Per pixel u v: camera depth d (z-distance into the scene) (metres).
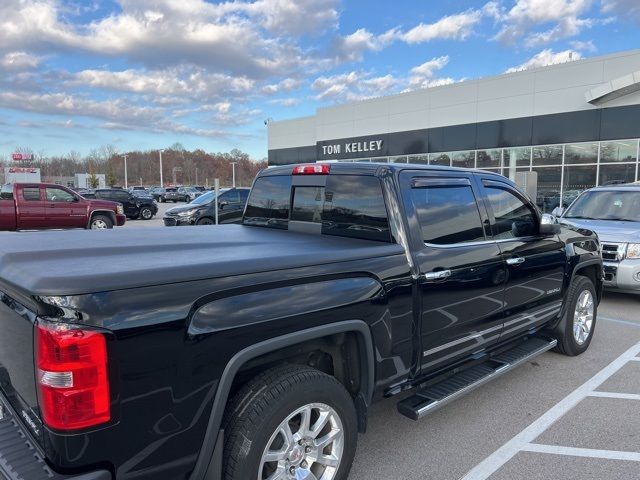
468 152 23.77
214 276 2.11
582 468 3.07
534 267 4.12
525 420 3.70
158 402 1.93
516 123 21.91
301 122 34.56
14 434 2.08
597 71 19.33
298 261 2.43
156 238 3.22
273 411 2.22
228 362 2.10
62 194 16.38
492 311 3.66
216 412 2.08
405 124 26.44
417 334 3.02
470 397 4.11
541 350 4.25
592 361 4.96
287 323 2.29
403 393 4.12
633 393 4.19
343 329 2.53
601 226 7.45
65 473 1.80
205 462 2.09
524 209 4.14
